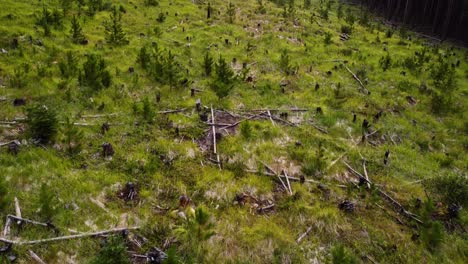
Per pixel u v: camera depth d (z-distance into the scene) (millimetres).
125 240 5934
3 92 9086
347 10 31500
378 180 8648
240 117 10273
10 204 5973
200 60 13836
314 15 24656
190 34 16641
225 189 7434
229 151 8594
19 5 15391
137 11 18766
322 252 6516
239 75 12766
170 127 9195
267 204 7387
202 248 6027
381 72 15656
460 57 21250
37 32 13148
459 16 28938
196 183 7477
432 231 7043
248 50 15648
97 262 5066
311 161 8664
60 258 5387
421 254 6809
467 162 10211
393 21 32781
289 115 10789
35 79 9992
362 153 9555
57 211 6023
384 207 7844
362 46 19328
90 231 5910
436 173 9414
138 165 7637
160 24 17438
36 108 7773
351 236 6930
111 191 6840
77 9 16969
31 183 6512
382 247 6836
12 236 5473
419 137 11109
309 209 7223
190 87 11539
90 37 14141
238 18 20719
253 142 9125
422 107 13125
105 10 17891
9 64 10539
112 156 7762
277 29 19625
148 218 6465
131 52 13531
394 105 12820
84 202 6418
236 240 6359
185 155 8281
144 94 10633
